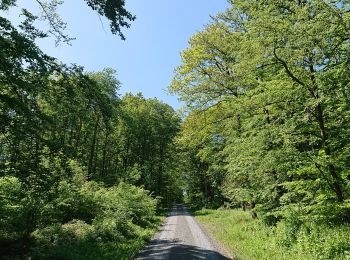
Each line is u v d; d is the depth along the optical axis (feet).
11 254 42.42
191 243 55.98
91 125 45.16
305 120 43.21
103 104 41.96
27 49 35.50
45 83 39.40
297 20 40.29
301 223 46.62
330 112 45.70
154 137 204.03
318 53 40.24
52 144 41.96
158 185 202.59
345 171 43.70
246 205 117.70
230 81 72.59
